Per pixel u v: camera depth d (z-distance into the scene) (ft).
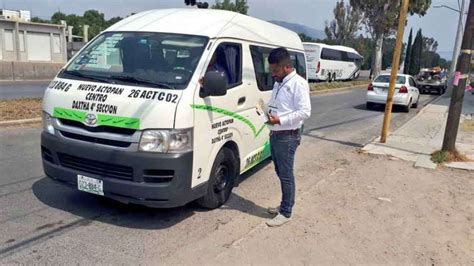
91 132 12.60
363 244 12.97
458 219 15.55
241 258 11.56
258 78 17.33
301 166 22.79
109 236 12.51
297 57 22.90
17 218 13.33
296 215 15.01
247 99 16.28
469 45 23.66
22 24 94.68
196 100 12.67
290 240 12.89
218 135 14.14
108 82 13.14
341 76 138.92
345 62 139.95
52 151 13.46
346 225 14.38
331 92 83.61
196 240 12.57
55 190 16.03
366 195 17.84
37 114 29.86
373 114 49.42
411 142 30.40
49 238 12.12
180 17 15.85
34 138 24.22
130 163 12.05
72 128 12.98
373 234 13.78
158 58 13.91
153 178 12.16
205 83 12.68
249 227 13.76
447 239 13.70
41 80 69.21
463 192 18.88
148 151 12.00
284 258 11.72
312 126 37.40
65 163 13.41
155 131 11.96
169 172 12.15
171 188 12.25
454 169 22.80
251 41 16.94
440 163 23.86
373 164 23.59
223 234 13.10
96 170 12.79
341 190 18.38
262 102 16.03
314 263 11.55
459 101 24.47
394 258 12.17
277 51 12.78
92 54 14.79
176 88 12.55
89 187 12.91
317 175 21.04
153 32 14.87
